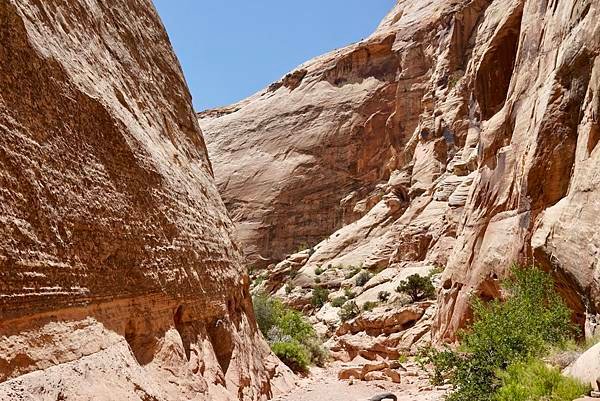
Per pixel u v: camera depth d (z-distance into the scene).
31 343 4.04
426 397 10.15
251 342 11.00
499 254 14.24
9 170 4.04
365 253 38.25
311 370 15.95
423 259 31.14
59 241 4.59
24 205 4.16
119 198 5.97
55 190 4.66
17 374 3.80
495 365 7.52
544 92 12.70
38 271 4.22
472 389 7.36
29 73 4.65
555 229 10.43
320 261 40.72
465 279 16.28
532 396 5.93
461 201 27.84
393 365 15.39
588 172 9.55
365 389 12.11
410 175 40.97
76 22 6.46
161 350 6.35
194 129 11.76
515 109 15.66
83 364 4.59
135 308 6.02
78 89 5.55
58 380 4.16
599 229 8.51
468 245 16.67
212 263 9.30
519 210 13.20
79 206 5.03
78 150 5.27
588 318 8.89
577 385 5.82
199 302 8.11
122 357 5.30
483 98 20.33
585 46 10.70
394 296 24.69
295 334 18.97
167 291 6.86
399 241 33.94
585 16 11.08
